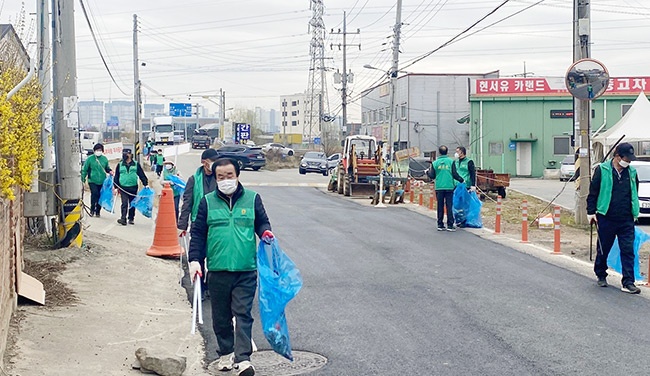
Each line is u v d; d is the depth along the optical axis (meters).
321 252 14.62
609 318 9.38
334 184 34.00
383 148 31.69
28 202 11.47
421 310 9.81
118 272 12.05
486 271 12.66
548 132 53.31
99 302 9.98
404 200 28.61
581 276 12.28
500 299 10.45
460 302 10.27
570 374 7.14
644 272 13.06
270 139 126.50
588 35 19.53
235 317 7.15
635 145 37.34
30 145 9.34
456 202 19.20
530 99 53.25
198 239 7.21
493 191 30.73
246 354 7.02
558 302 10.28
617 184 11.06
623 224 11.12
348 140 32.44
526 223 16.62
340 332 8.77
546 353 7.84
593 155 29.12
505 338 8.43
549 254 14.70
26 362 7.14
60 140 13.25
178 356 7.40
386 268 12.88
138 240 16.27
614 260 11.76
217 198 7.17
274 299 7.08
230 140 96.44
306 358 7.78
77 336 8.28
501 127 53.62
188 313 9.85
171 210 14.26
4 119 7.52
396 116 68.00
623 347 8.07
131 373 7.21
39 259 12.18
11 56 10.99
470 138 54.12
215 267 7.10
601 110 52.56
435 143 65.19
